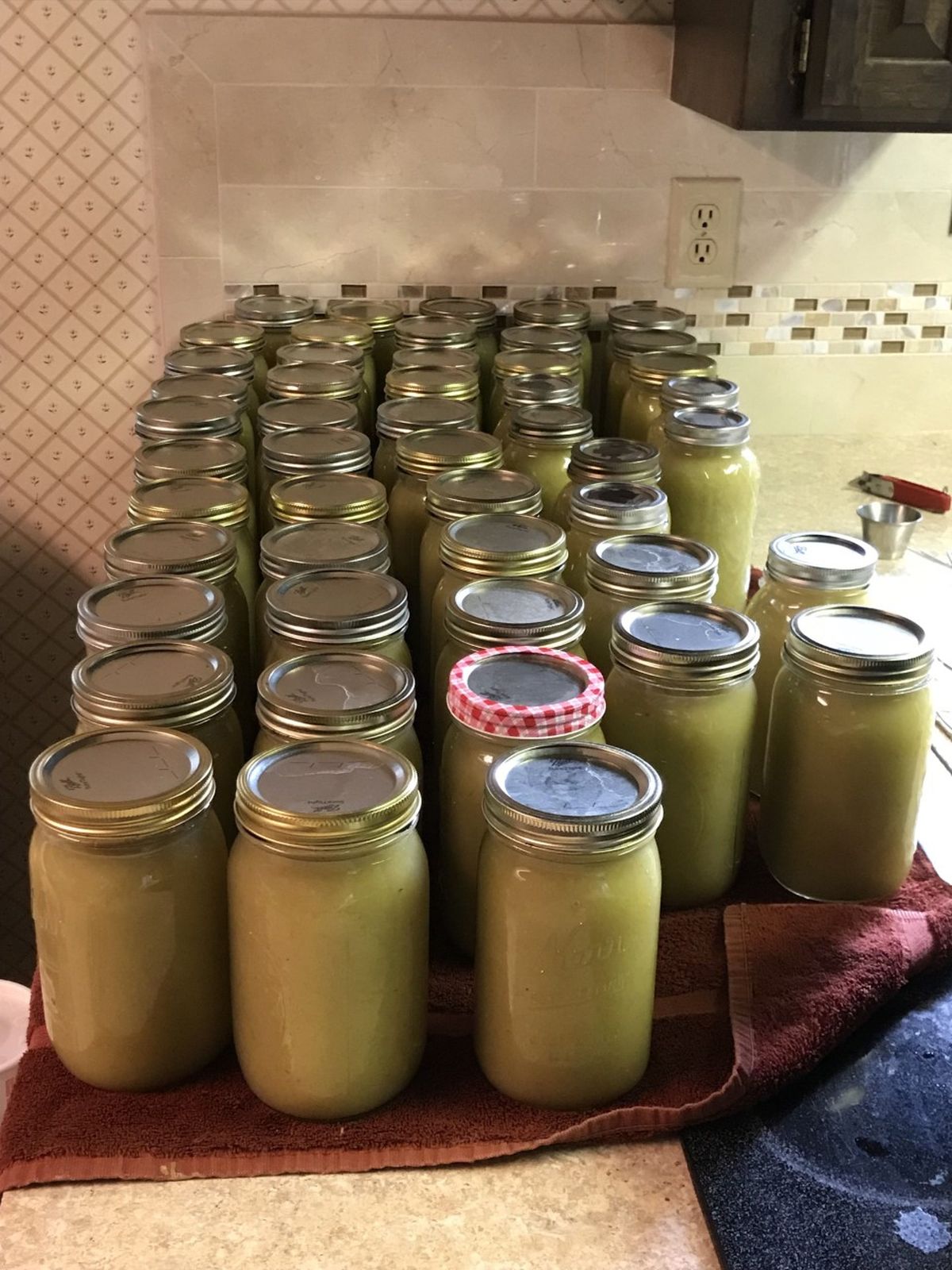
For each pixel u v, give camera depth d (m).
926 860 0.87
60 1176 0.62
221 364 1.25
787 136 1.47
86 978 0.64
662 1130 0.65
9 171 1.44
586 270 1.51
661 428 1.13
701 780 0.78
